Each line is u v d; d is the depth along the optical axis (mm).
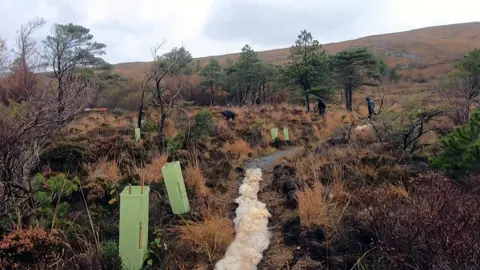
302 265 3801
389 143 7980
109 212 4895
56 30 25250
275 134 10945
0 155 4086
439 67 51500
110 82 29703
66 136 8008
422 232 3389
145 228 3840
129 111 22109
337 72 23344
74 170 6289
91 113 17484
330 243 4043
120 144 7527
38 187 4836
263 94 30188
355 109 19391
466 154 5230
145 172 6145
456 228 3209
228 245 4324
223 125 12086
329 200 5094
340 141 9219
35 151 4594
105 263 3596
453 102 11375
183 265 3900
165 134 9234
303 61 19781
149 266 3775
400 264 3283
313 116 16453
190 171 6191
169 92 15188
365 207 4348
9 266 3332
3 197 4039
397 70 52219
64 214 4586
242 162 8617
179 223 4785
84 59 30656
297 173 6527
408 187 5285
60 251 3678
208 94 31312
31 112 4559
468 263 2924
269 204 5625
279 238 4453
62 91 5531
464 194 4312
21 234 3547
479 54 18141
